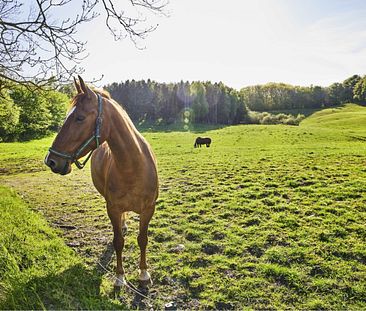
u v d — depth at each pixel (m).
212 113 81.19
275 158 14.82
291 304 3.71
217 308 3.70
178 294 4.00
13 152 24.38
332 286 4.00
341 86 118.56
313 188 8.60
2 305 3.49
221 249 5.21
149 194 4.02
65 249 5.18
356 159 13.07
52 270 4.35
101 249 5.36
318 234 5.52
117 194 3.88
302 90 118.94
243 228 6.07
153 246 5.42
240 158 15.71
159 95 85.62
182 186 10.02
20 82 4.85
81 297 3.77
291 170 11.44
